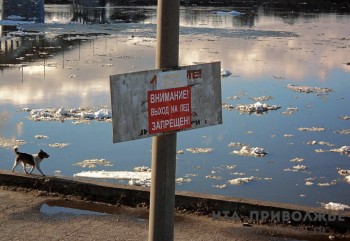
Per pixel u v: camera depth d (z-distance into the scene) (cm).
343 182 1244
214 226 761
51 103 2012
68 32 4569
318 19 5862
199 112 409
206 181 1221
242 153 1445
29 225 749
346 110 1980
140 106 380
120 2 7988
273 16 6162
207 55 3316
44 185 897
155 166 397
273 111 1948
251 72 2750
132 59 3097
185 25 5219
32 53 3334
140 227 752
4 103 1991
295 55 3362
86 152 1425
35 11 5612
